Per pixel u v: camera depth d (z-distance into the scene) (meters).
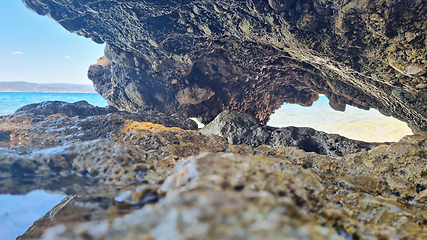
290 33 6.15
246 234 1.01
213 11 7.12
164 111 12.01
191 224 1.08
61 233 1.24
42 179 2.70
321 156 4.40
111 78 12.88
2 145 4.59
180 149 4.82
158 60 10.11
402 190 3.32
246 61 10.41
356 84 7.83
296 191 1.99
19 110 7.46
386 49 5.05
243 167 1.88
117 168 2.72
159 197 2.04
